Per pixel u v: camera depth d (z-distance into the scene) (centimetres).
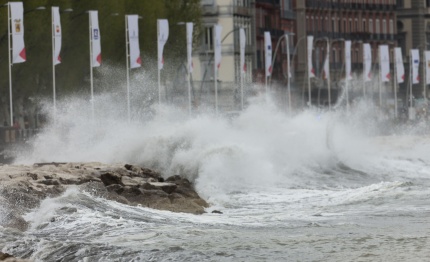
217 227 5278
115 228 5134
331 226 5306
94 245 4538
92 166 7869
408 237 4841
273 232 5062
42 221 5303
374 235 4925
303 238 4850
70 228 5134
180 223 5419
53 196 5919
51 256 4419
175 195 6431
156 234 4941
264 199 6819
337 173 8975
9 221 5206
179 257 4388
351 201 6412
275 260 4362
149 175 7712
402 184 6912
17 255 4472
